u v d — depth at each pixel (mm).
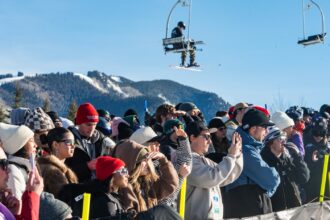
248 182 5551
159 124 7336
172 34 15336
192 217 5156
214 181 5078
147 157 4777
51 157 4582
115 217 4012
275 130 6059
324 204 5863
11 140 4418
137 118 8227
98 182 4328
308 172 6297
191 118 7418
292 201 6016
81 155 5512
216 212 5230
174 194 4938
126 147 4801
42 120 5371
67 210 3854
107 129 7016
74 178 4680
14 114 6055
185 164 4992
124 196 4480
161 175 4910
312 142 7480
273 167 5773
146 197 4797
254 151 5578
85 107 5871
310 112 10008
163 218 4133
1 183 3654
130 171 4699
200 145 5469
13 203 3607
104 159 4371
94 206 4168
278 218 5266
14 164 4316
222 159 5516
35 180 3621
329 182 6727
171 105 7312
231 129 7059
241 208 5527
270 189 5547
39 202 3650
